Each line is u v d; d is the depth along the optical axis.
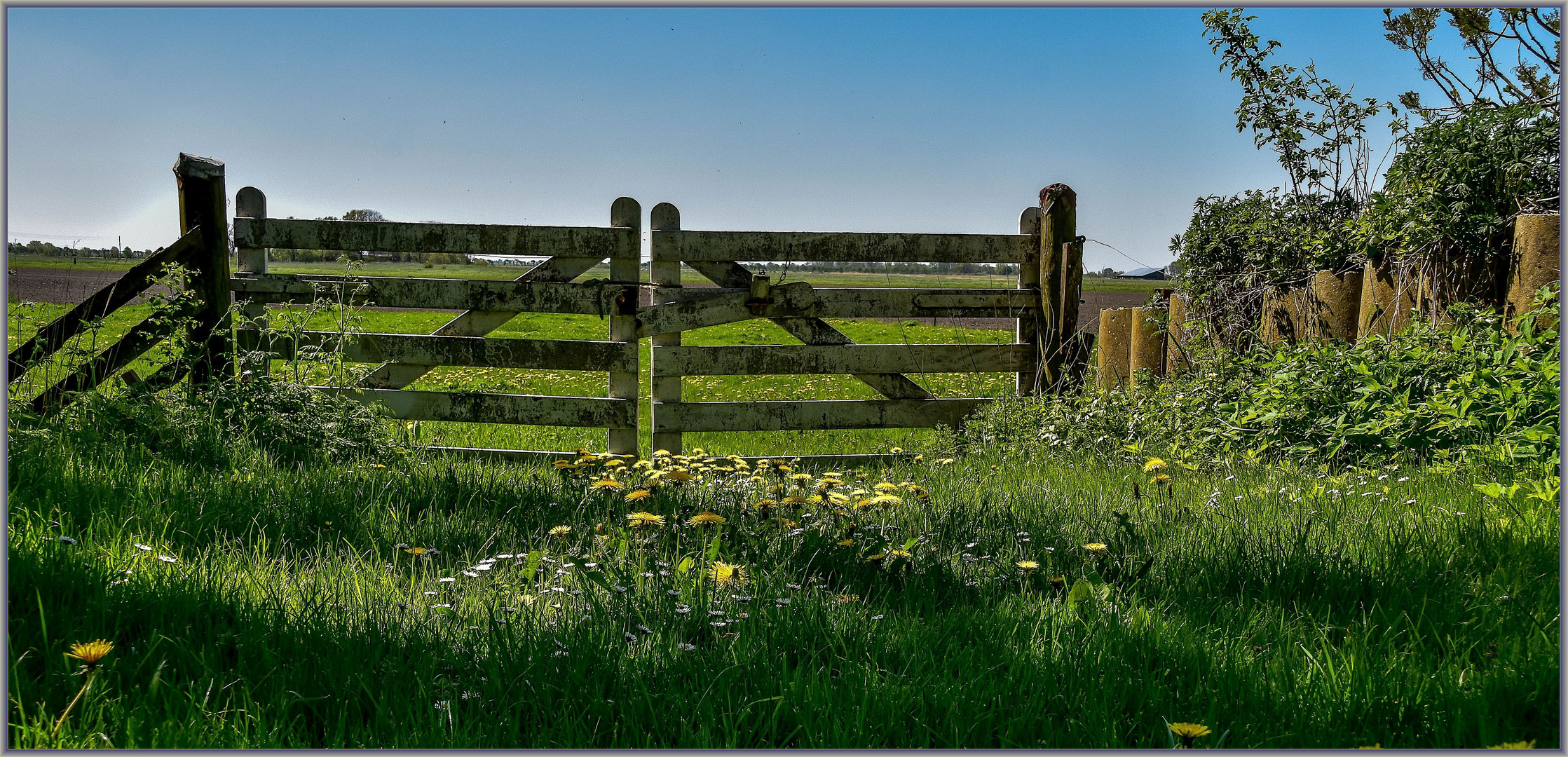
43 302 6.92
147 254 5.73
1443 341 5.04
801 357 6.48
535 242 6.24
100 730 1.69
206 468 4.06
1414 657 2.09
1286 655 2.14
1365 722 1.84
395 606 2.37
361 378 5.86
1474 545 2.85
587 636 2.09
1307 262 6.46
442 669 2.04
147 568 2.47
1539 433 3.96
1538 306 4.68
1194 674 2.02
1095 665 2.02
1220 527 3.24
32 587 2.19
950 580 2.74
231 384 5.43
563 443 6.83
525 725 1.83
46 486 3.24
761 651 2.10
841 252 6.46
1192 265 7.21
